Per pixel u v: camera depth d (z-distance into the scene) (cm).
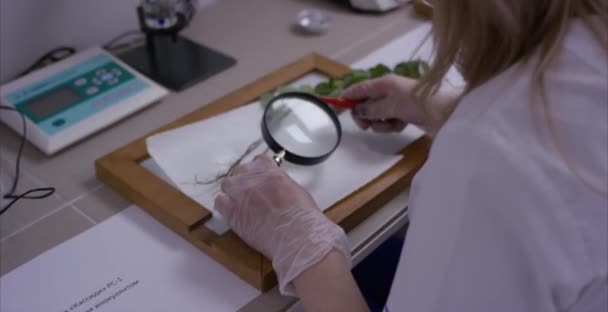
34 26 121
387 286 118
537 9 56
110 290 79
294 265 73
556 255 55
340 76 116
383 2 142
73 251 85
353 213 87
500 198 55
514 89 57
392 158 97
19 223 89
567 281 56
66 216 91
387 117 101
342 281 72
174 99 115
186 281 81
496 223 55
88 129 105
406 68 110
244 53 129
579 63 56
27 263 83
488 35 58
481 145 56
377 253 120
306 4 147
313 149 91
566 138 55
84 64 119
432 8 63
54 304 78
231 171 92
